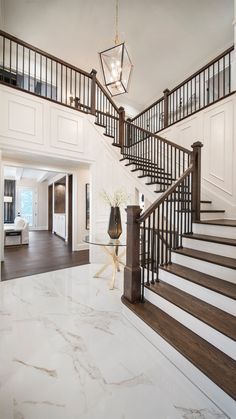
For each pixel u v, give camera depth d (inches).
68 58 222.4
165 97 190.9
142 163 178.7
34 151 138.1
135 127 178.5
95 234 170.1
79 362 62.5
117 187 179.9
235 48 129.6
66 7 164.7
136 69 237.8
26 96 135.0
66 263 173.3
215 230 101.0
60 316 88.7
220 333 56.7
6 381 55.3
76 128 159.5
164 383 55.3
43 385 54.2
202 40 196.1
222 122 140.3
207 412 47.5
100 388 53.5
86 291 115.3
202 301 73.0
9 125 128.1
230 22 176.6
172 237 107.7
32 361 62.6
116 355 65.6
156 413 47.2
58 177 334.0
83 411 47.5
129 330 78.9
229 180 135.6
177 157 173.9
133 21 176.7
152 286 86.7
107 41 199.2
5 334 75.9
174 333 65.2
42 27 183.3
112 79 116.3
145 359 63.9
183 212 110.7
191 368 54.8
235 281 73.0
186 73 244.1
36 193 435.2
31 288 119.1
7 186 404.2
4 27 181.9
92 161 167.9
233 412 45.1
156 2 159.8
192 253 92.4
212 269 80.8
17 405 48.8
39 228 438.9
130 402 49.8
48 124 144.9
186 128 167.6
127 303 85.3
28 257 194.2
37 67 231.9
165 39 195.2
